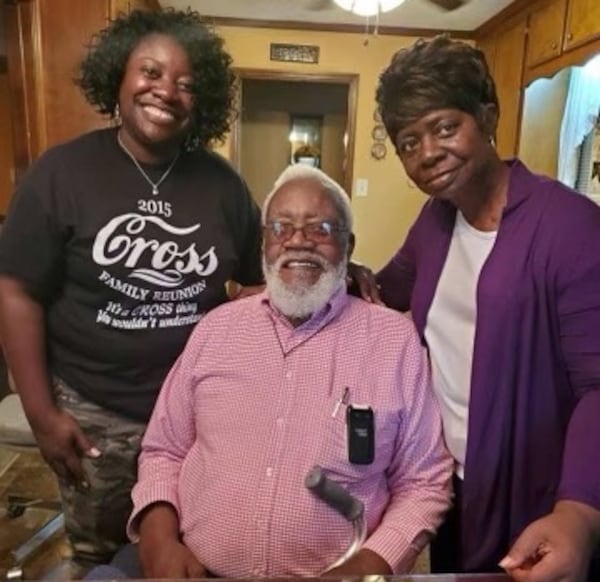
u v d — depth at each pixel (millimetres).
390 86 1084
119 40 1361
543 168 3539
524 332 1054
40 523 2242
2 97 2668
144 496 1295
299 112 5953
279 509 1162
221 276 1456
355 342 1283
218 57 1453
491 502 1137
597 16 2883
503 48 3988
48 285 1368
